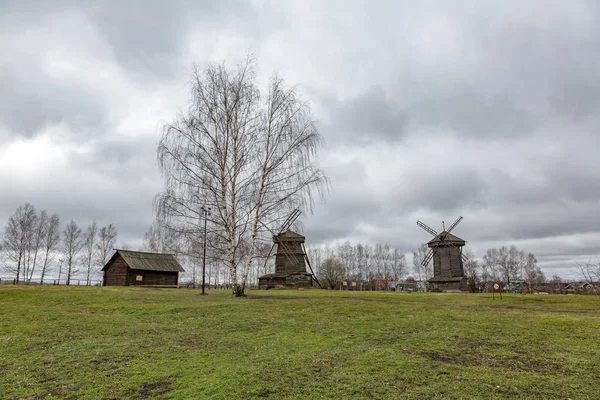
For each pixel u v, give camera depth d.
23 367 9.45
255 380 8.41
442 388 7.93
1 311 19.20
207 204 27.11
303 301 23.97
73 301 23.64
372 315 18.36
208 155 26.77
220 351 11.20
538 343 12.38
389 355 10.74
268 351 11.23
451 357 10.59
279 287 58.09
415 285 81.44
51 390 7.86
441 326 15.48
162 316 17.97
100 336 13.30
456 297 32.44
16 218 74.00
